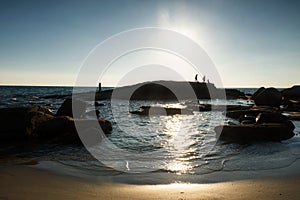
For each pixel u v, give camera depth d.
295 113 19.36
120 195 4.46
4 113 10.48
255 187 4.94
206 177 5.75
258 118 12.52
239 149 8.66
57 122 10.68
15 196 4.25
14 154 7.96
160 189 4.89
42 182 5.14
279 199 4.24
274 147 8.89
